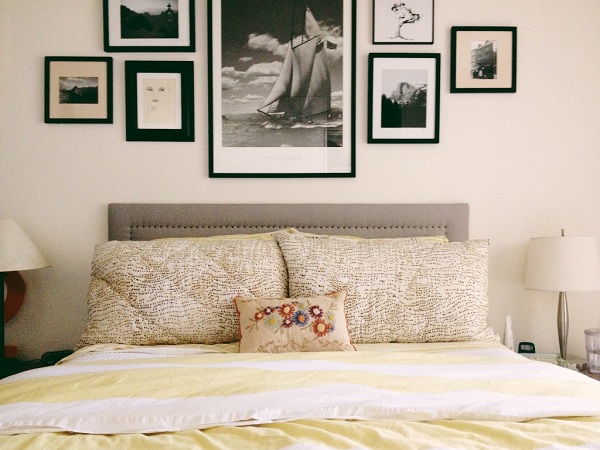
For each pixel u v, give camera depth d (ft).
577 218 8.27
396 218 8.08
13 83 8.04
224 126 8.19
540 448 3.33
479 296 6.55
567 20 8.22
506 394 4.24
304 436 3.53
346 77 8.20
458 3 8.21
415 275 6.49
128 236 7.97
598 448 3.32
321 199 8.23
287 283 6.80
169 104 8.14
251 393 4.14
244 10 8.19
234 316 6.31
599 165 8.23
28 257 7.20
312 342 5.78
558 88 8.23
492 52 8.20
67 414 3.84
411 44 8.21
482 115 8.21
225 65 8.18
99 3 8.09
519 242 8.23
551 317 8.21
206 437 3.56
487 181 8.24
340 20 8.20
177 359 5.11
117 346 6.03
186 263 6.49
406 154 8.22
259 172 8.20
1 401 4.15
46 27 8.06
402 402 4.01
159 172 8.16
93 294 6.47
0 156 8.04
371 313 6.34
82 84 8.07
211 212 8.02
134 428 3.78
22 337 8.05
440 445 3.38
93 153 8.11
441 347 6.00
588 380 4.69
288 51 8.20
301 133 8.22
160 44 8.12
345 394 4.15
